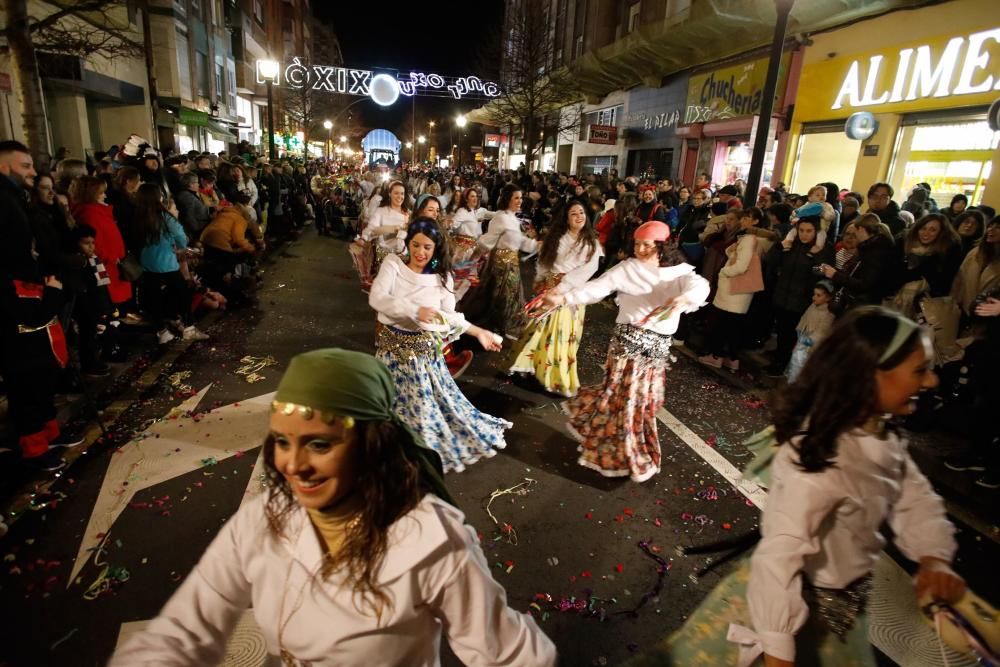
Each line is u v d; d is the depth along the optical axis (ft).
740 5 43.14
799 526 4.98
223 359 19.89
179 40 66.85
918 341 4.71
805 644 5.18
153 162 25.18
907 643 8.69
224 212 26.27
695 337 23.80
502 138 129.18
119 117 59.52
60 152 31.01
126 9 55.36
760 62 46.16
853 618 5.26
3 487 11.76
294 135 134.41
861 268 16.88
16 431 13.01
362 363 3.70
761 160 23.59
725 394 18.86
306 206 55.57
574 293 12.32
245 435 14.49
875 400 4.87
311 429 3.44
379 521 3.71
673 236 29.60
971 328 15.93
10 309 11.35
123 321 22.30
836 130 39.17
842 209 24.76
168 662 3.80
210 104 79.56
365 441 3.66
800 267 19.13
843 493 4.98
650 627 9.07
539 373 17.83
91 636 8.43
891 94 34.40
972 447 13.89
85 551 10.15
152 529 10.81
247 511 4.07
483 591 3.96
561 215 17.26
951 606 5.02
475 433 13.38
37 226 13.24
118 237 18.17
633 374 12.87
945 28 31.17
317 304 28.04
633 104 71.26
